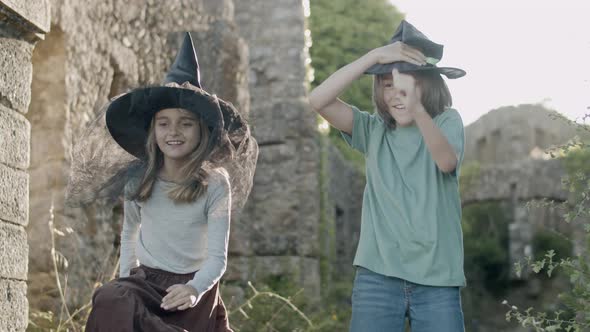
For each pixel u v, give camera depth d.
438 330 3.81
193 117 3.51
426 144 3.85
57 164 7.04
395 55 3.95
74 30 7.35
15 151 4.00
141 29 8.47
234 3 13.83
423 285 3.85
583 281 4.26
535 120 22.00
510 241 21.06
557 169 19.59
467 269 21.23
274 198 13.22
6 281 3.88
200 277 3.38
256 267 12.94
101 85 7.72
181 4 9.35
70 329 6.35
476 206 21.61
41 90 7.18
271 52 13.65
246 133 3.72
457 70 3.97
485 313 20.95
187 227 3.49
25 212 4.07
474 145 22.44
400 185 3.95
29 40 4.14
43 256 6.84
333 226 14.83
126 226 3.67
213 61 10.30
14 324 3.93
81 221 7.17
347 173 16.84
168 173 3.58
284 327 10.08
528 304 20.69
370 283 3.91
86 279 7.15
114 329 3.23
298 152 13.33
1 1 3.76
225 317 3.64
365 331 3.88
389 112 4.05
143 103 3.52
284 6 13.75
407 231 3.87
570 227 19.66
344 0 17.84
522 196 19.89
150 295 3.35
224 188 3.54
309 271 12.97
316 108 4.11
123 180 3.70
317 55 17.45
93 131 3.72
